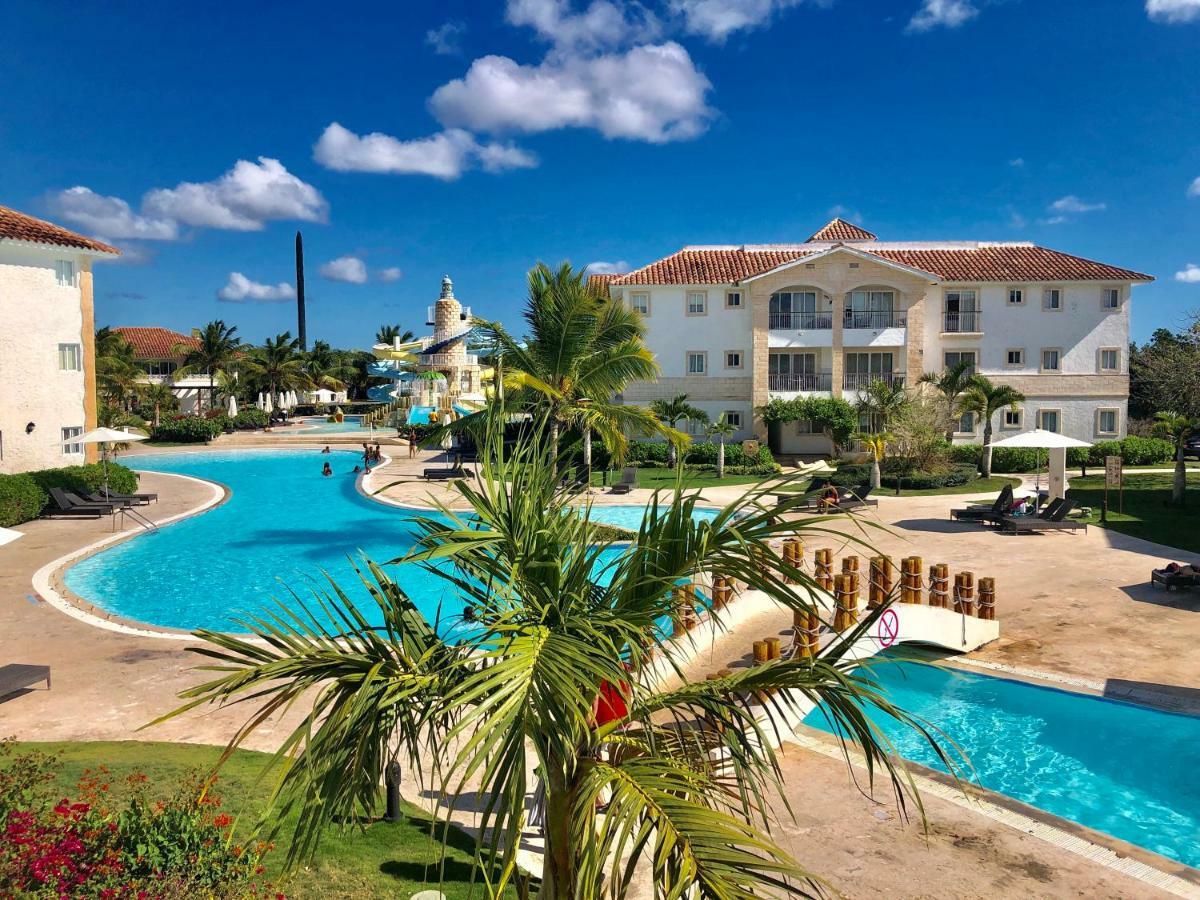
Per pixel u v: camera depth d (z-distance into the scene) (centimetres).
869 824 928
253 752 988
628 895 721
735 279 4394
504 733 346
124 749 990
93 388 3262
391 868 736
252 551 2431
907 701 1326
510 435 2548
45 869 536
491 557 482
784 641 1415
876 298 4428
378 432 6144
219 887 589
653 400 4341
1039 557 2155
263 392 8206
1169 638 1528
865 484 3222
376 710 410
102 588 2028
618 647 438
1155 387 4406
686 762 459
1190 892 794
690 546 462
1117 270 4381
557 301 2498
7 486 2555
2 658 1377
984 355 4425
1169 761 1128
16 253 2961
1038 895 788
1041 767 1118
